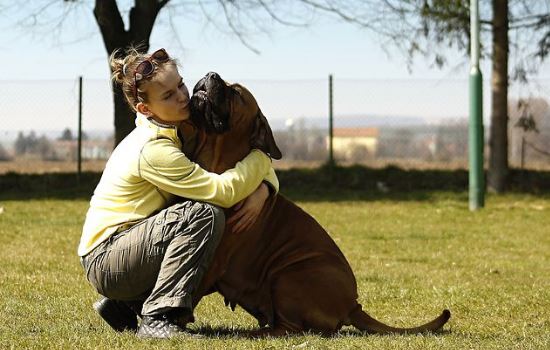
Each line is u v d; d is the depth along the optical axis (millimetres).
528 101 32594
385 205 28188
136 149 7602
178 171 7500
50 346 7520
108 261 7602
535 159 38906
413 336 7949
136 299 7980
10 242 17797
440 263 16031
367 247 18234
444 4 30328
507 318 10406
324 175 34031
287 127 38938
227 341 7535
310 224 8125
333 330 8000
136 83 7520
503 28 31016
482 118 26516
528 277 14336
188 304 7547
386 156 38781
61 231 19891
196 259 7492
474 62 26156
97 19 31125
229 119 7570
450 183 33719
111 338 7719
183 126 7762
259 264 7961
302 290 7836
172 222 7473
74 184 32906
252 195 7746
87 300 10758
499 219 24516
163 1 31688
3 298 10820
